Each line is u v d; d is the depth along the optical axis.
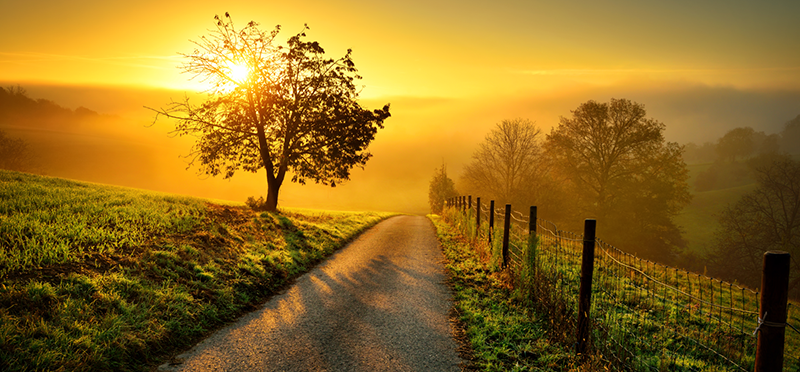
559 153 39.47
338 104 18.83
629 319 6.25
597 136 36.34
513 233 10.91
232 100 18.31
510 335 5.60
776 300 2.69
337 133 18.34
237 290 7.20
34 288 4.96
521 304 7.01
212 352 4.94
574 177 38.41
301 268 9.84
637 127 34.31
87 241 7.22
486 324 6.02
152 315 5.37
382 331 5.83
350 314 6.59
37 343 4.05
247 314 6.45
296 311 6.69
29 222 7.60
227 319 6.13
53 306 4.83
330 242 13.95
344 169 19.41
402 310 6.86
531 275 7.15
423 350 5.17
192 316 5.73
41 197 10.90
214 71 17.61
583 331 4.84
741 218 32.03
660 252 36.44
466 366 4.72
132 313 5.26
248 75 17.98
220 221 11.88
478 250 12.45
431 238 17.38
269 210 18.38
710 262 35.28
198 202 15.62
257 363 4.66
